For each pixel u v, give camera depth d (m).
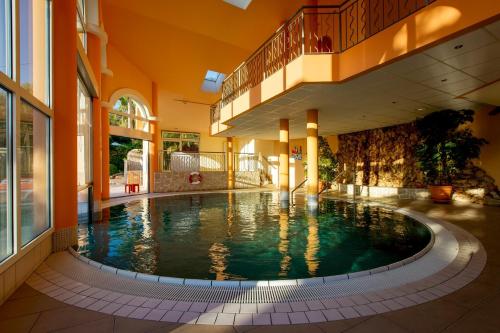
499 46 4.25
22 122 2.93
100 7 7.11
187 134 18.58
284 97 6.98
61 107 3.96
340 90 6.39
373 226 5.81
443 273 2.99
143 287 2.71
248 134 13.98
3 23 2.60
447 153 7.84
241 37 10.18
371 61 5.11
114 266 3.52
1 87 2.48
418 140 9.95
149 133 12.67
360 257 3.83
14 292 2.60
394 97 6.97
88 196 6.59
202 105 15.34
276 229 5.62
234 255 3.97
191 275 3.20
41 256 3.42
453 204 8.09
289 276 3.16
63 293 2.58
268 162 18.23
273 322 2.05
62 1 3.94
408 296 2.46
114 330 1.97
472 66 4.99
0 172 2.54
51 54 3.79
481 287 2.63
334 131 12.78
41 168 3.57
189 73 12.28
